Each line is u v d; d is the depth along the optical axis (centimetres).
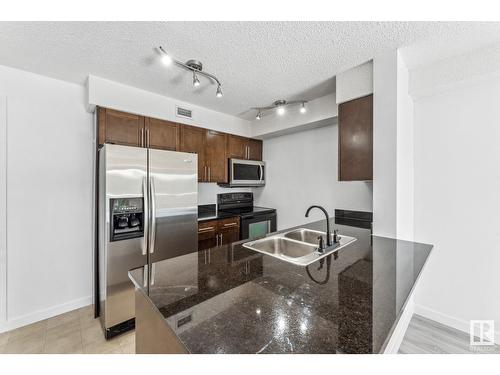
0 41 153
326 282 92
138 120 228
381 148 170
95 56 172
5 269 189
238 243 153
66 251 218
